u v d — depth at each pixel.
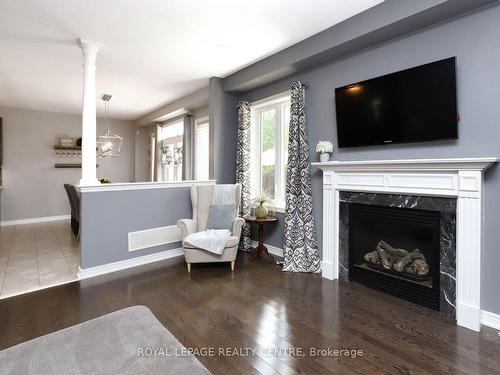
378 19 2.61
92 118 3.39
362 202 3.06
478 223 2.21
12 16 2.75
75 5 2.58
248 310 2.52
